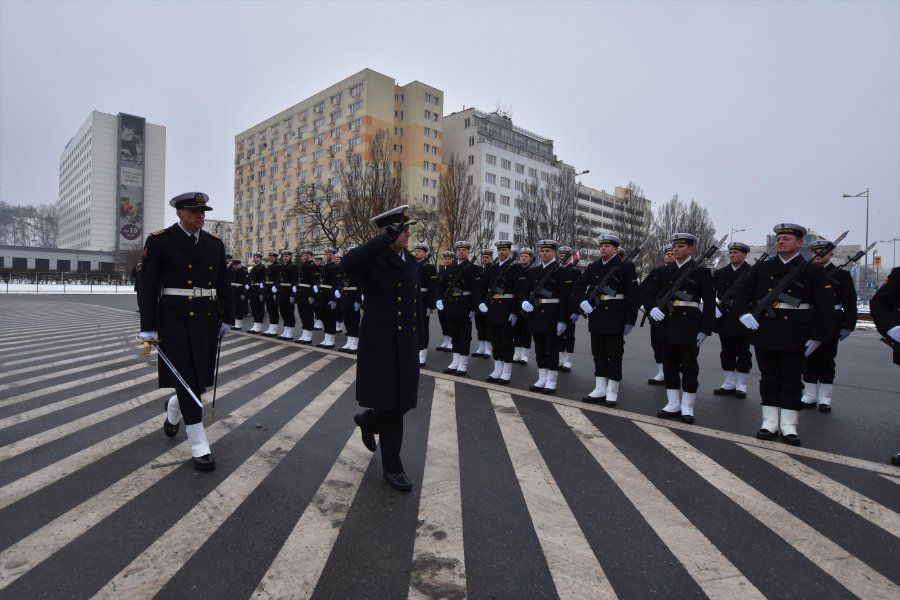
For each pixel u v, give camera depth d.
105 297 33.84
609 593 2.54
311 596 2.47
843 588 2.62
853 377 8.55
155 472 3.89
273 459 4.22
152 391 6.37
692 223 40.47
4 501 3.38
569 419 5.58
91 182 91.19
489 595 2.51
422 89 55.41
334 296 10.18
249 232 72.69
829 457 4.51
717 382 8.04
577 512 3.40
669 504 3.54
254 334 12.83
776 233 5.10
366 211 27.72
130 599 2.42
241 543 2.93
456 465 4.20
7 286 41.66
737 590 2.59
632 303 6.08
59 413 5.40
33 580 2.55
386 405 3.64
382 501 3.50
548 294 6.85
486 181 59.41
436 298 8.38
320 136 59.03
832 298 4.79
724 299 7.00
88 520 3.15
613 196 84.50
